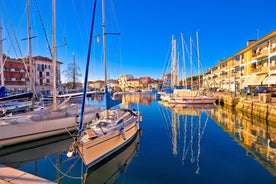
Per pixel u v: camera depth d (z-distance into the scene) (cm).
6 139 1112
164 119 2092
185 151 1041
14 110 1795
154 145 1153
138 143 1196
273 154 978
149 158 948
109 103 1104
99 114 1366
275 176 746
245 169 809
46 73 6188
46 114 1323
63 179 763
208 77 8206
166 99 3975
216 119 2066
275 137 1304
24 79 4919
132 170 817
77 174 803
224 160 906
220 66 6438
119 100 1231
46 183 554
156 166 854
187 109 2967
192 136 1356
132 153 1019
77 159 955
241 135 1370
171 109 2983
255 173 772
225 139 1265
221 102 3534
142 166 856
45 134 1270
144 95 7069
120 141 976
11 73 4719
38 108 1605
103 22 1154
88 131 869
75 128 1412
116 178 754
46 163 930
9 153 1113
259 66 3728
